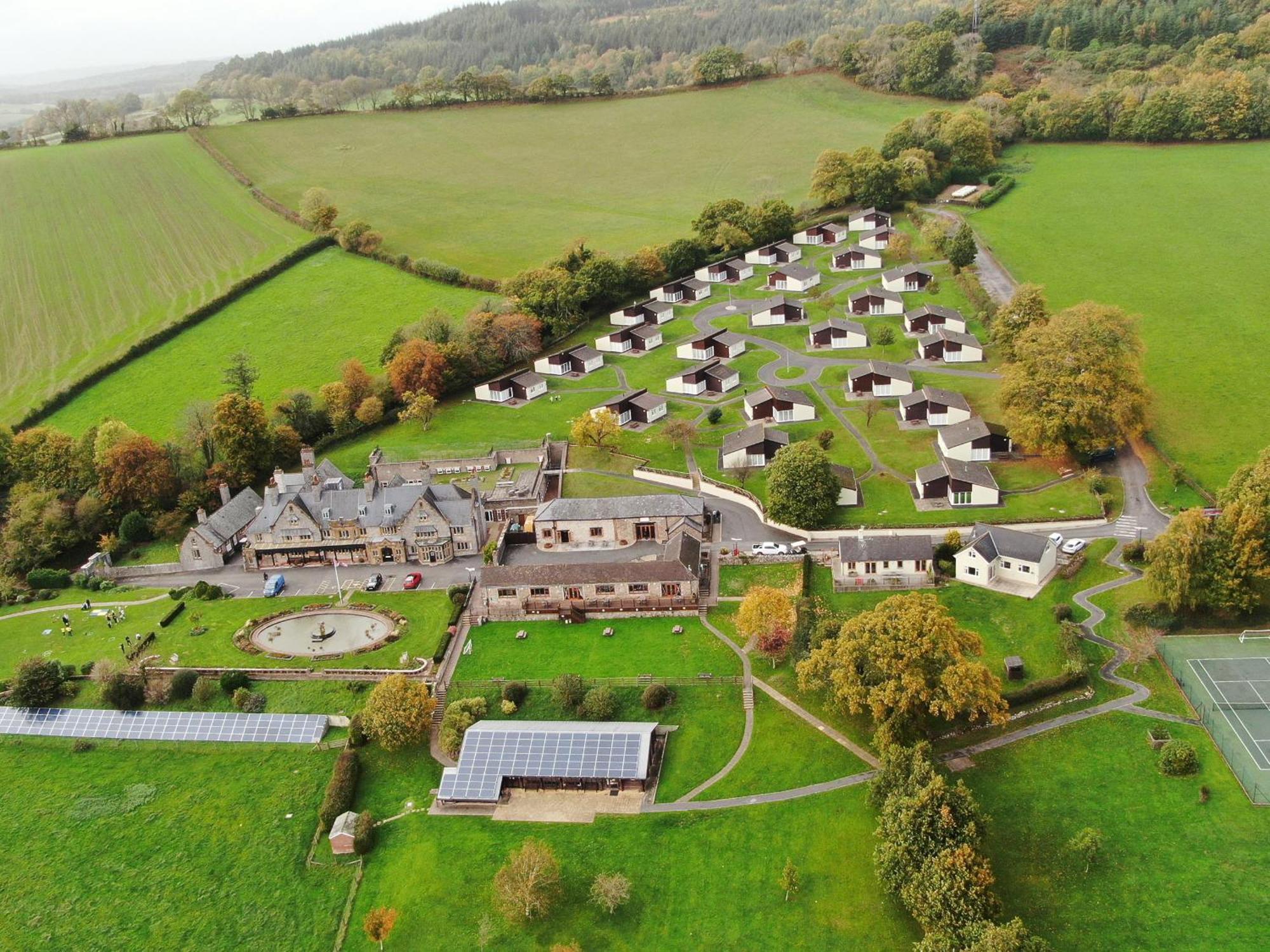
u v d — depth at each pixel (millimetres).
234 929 116000
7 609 179625
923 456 196000
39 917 119312
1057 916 103312
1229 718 124188
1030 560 152000
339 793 129250
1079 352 180000
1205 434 187625
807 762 126438
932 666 123000
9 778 140500
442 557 179250
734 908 109562
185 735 143750
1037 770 120188
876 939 104188
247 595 175250
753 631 143375
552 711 139750
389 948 110562
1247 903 101875
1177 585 138500
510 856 118062
